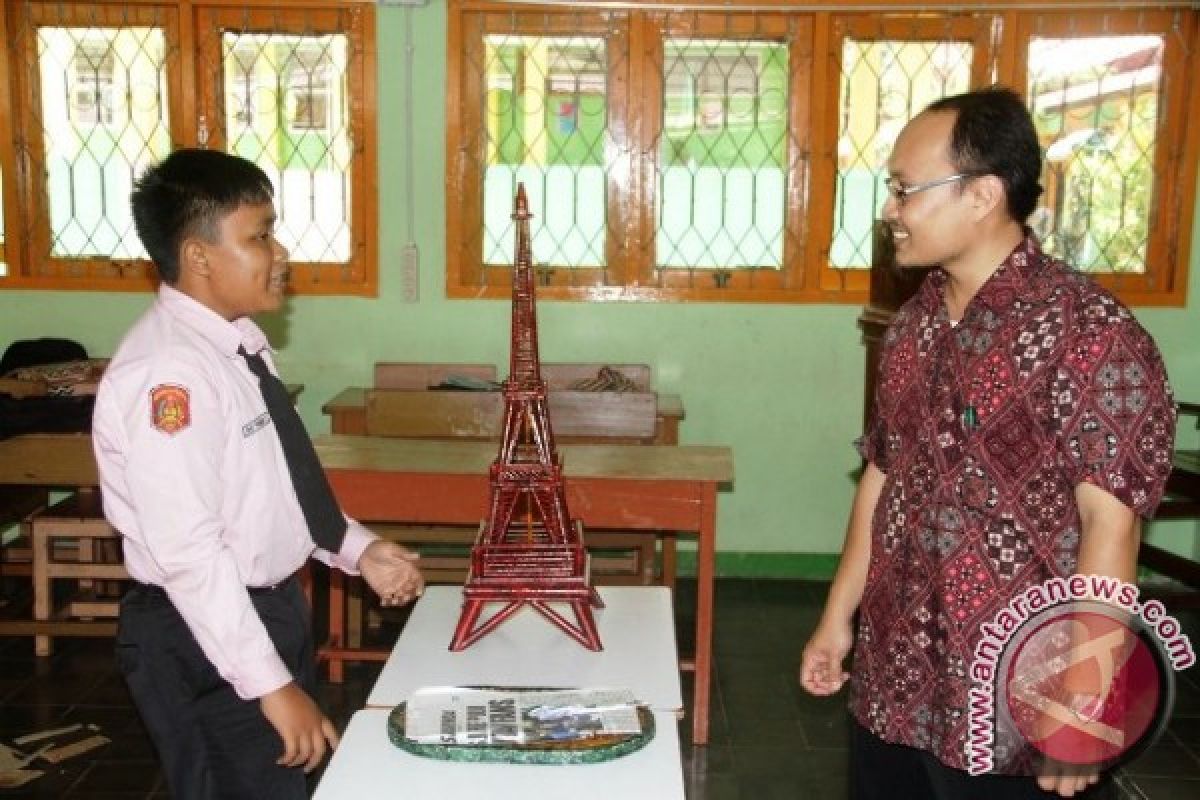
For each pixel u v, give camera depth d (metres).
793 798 2.75
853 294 4.22
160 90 4.09
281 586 1.71
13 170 4.10
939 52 4.09
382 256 4.21
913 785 1.59
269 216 1.62
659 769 1.40
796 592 4.26
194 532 1.46
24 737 2.97
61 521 3.47
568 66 4.14
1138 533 1.38
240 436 1.58
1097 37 4.05
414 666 1.74
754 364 4.28
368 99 4.10
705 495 2.80
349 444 3.09
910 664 1.52
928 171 1.45
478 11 4.07
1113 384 1.34
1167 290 4.18
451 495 2.81
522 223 1.84
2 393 3.55
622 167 4.17
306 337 4.26
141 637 1.58
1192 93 4.05
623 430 3.72
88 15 4.04
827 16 4.04
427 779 1.37
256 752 1.62
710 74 4.13
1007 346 1.41
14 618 3.64
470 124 4.16
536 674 1.71
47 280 4.17
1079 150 4.13
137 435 1.46
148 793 2.70
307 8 4.04
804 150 4.14
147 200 1.56
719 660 3.60
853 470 4.33
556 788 1.35
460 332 4.25
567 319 4.25
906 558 1.53
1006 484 1.42
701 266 4.25
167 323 1.55
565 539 1.87
